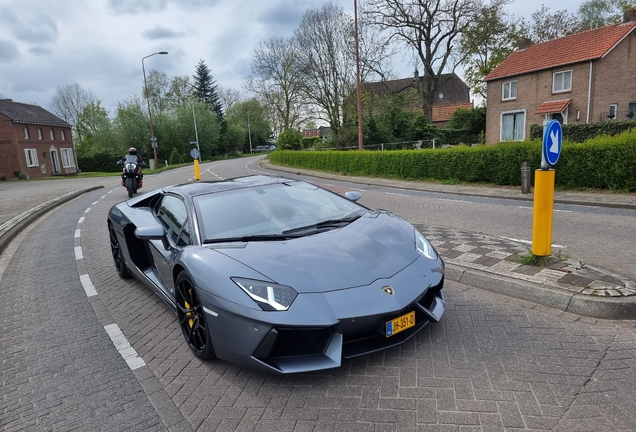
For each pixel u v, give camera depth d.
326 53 32.88
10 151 38.06
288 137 36.06
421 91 33.88
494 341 3.08
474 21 29.94
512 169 12.70
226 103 87.88
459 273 4.39
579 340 3.03
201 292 2.80
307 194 4.11
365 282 2.72
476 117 36.16
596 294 3.51
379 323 2.62
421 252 3.24
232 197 3.84
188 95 71.25
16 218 11.18
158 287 4.05
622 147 9.97
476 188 13.03
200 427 2.37
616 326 3.20
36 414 2.64
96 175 39.69
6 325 4.17
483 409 2.33
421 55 32.47
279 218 3.59
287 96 40.88
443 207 9.80
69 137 47.41
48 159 42.81
